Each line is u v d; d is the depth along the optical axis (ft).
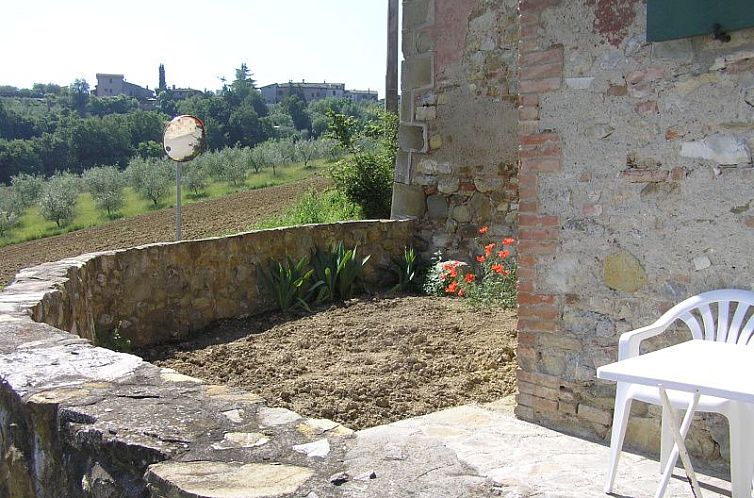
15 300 13.37
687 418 8.84
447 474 6.05
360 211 38.37
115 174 98.58
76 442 7.13
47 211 76.33
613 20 11.48
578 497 9.77
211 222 53.67
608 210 11.78
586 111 11.91
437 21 27.66
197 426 6.95
